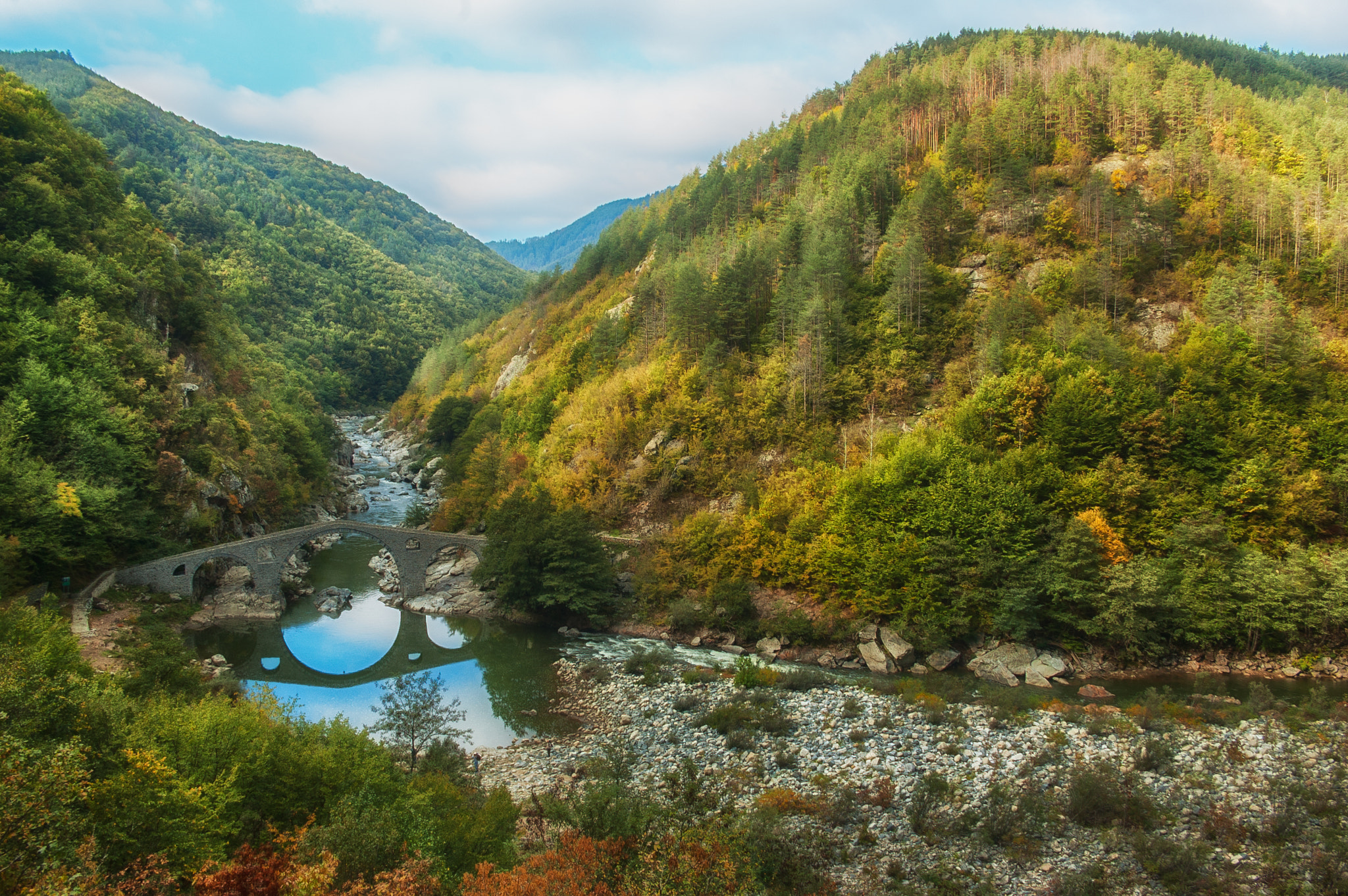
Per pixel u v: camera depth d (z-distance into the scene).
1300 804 40.56
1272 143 130.50
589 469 111.38
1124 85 143.12
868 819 41.12
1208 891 32.38
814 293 111.88
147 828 25.00
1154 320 101.44
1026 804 40.25
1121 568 74.00
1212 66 193.62
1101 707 60.03
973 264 115.00
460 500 128.38
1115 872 34.31
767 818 38.72
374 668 76.69
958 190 129.88
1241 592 72.94
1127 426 82.81
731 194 180.50
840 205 130.50
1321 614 71.25
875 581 79.56
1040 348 94.62
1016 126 136.75
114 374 93.00
